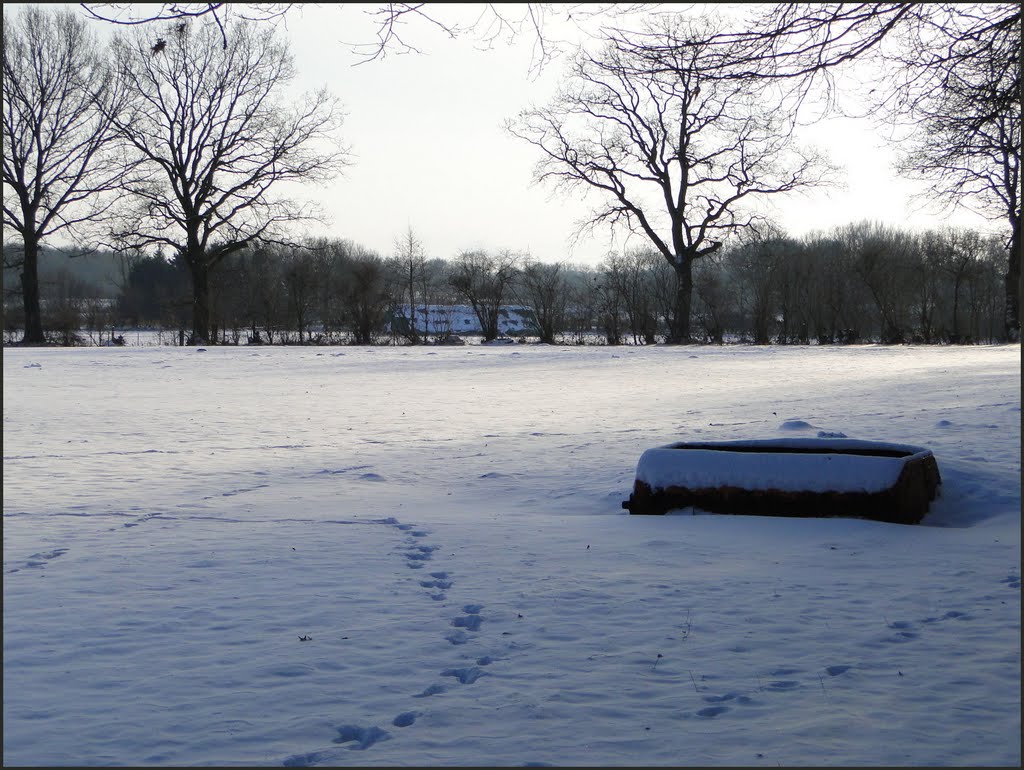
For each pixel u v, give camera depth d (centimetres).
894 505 1097
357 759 485
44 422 2166
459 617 726
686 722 530
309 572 869
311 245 6272
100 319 7406
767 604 758
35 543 997
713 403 2305
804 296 7106
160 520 1132
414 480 1448
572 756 488
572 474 1457
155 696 570
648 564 898
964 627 693
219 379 3391
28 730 521
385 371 3753
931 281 7306
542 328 6762
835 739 506
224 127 5944
